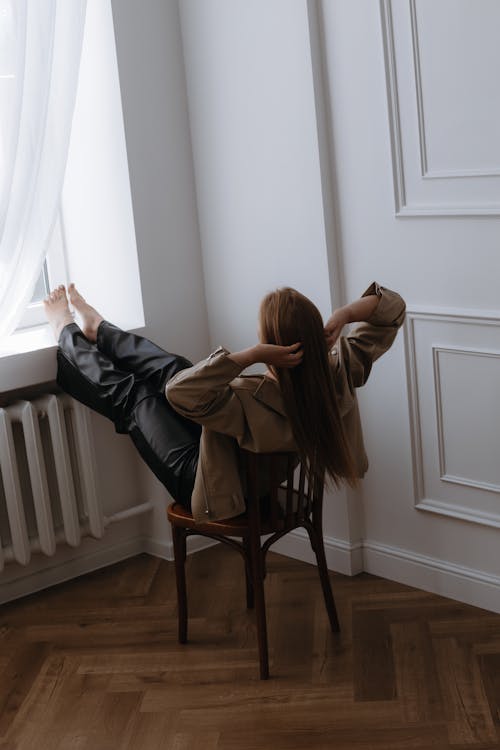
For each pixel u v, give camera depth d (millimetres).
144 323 3293
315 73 2887
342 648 2744
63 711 2545
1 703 2605
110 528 3480
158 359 3027
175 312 3365
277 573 3277
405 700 2465
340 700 2492
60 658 2822
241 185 3193
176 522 2725
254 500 2529
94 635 2947
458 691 2484
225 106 3172
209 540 3559
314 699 2506
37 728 2477
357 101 2836
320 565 2789
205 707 2512
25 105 2902
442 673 2572
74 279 3465
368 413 3078
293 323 2377
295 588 3150
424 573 3039
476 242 2656
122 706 2547
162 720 2469
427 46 2629
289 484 2578
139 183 3215
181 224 3342
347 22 2801
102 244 3344
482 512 2850
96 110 3221
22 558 3096
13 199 2943
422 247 2787
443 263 2748
